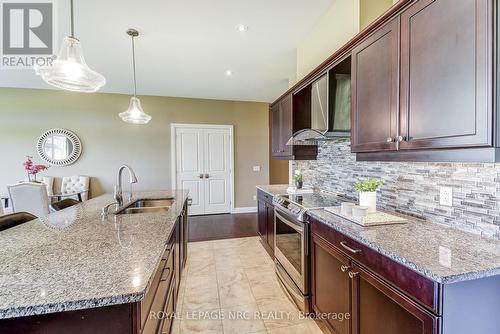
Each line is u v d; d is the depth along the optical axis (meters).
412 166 1.63
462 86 0.99
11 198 3.17
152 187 5.29
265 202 3.28
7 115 4.61
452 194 1.36
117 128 5.09
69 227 1.54
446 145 1.05
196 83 4.46
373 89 1.51
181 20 2.48
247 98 5.55
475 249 1.06
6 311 0.70
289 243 2.24
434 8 1.10
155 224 1.60
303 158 2.98
